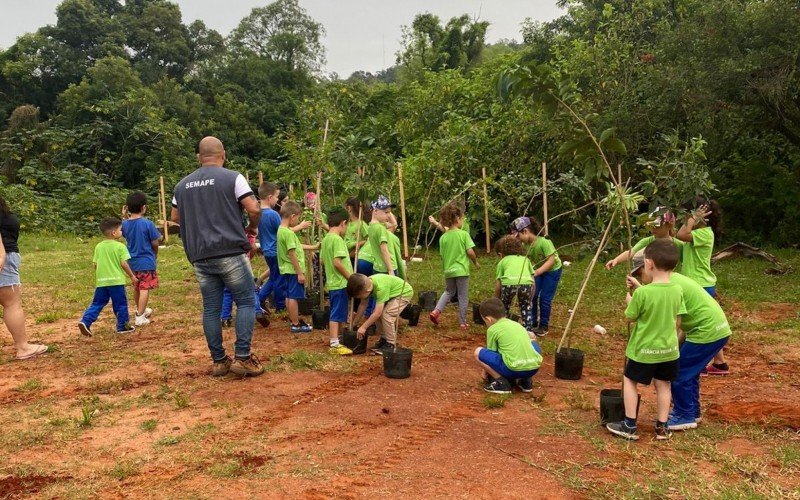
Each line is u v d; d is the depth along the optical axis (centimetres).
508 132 1589
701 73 1227
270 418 499
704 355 464
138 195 838
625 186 621
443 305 837
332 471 399
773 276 1184
